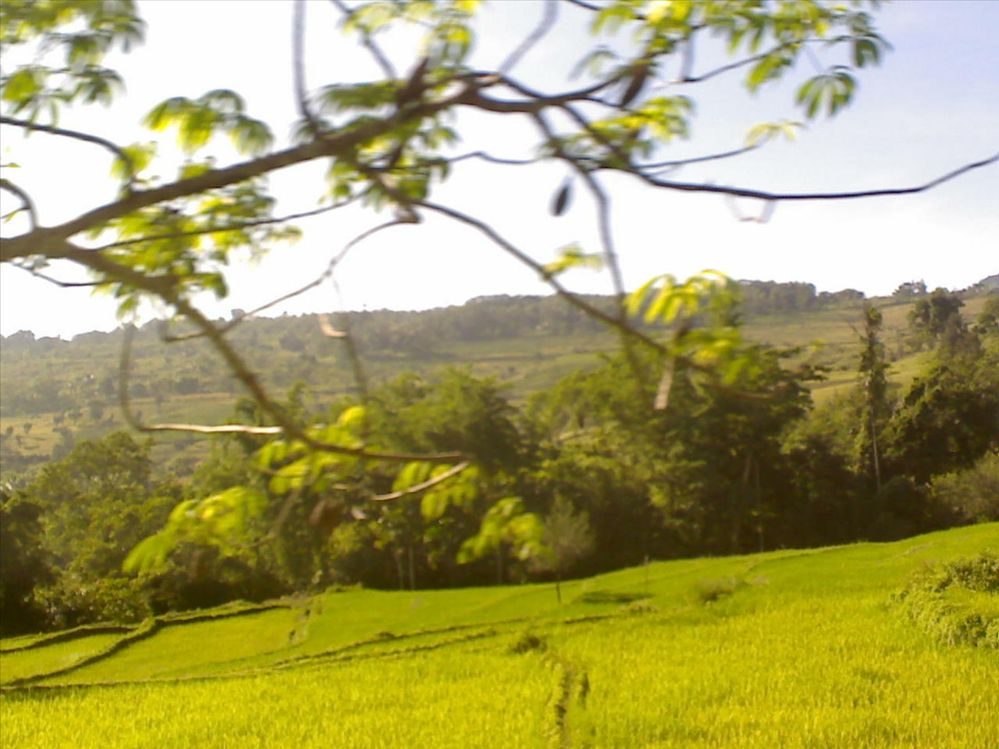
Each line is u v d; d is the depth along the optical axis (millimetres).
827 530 48969
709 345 1934
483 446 33469
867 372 48844
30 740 18141
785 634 21547
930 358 50719
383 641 30125
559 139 2295
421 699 19000
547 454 41531
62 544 46469
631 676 18672
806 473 48469
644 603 29375
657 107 2592
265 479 2807
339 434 2568
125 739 17500
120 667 32531
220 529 2738
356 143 2312
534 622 28609
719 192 2131
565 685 18391
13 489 45562
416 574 46281
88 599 43406
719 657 19797
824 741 13031
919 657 18156
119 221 2801
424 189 2648
